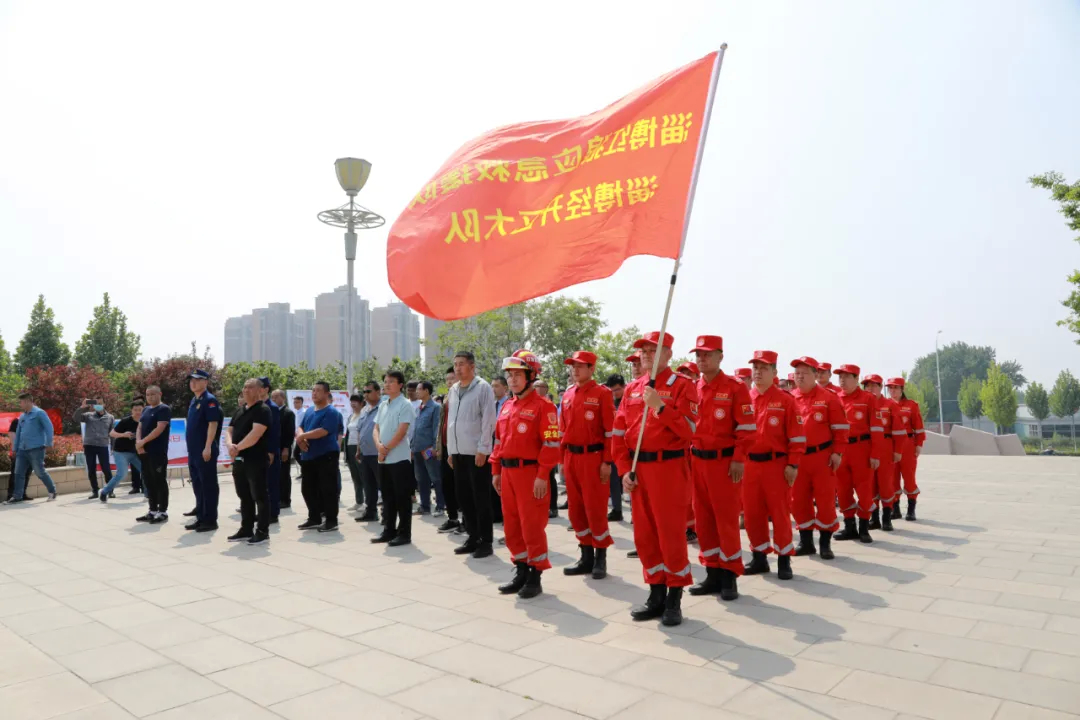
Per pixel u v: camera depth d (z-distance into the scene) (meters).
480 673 4.00
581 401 6.46
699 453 5.66
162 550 7.89
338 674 4.02
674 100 5.00
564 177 5.15
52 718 3.45
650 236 4.89
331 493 9.21
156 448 9.96
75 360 42.81
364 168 14.01
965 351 98.69
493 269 5.16
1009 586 5.84
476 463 7.28
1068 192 14.90
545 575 6.58
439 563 7.11
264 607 5.48
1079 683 3.70
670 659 4.18
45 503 12.48
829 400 7.20
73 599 5.77
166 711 3.53
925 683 3.74
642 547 5.10
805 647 4.37
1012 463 19.09
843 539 8.28
